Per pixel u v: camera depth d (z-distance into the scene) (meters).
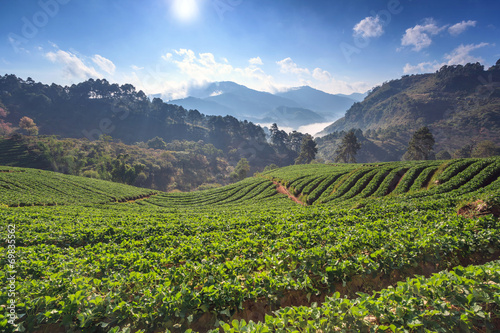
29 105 192.38
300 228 15.43
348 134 111.31
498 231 9.74
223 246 12.11
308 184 50.84
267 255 9.99
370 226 14.34
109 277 9.09
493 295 5.46
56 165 100.12
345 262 7.96
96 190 58.69
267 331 5.21
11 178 52.34
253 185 63.06
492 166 30.28
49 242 16.47
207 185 122.25
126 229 19.42
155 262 10.62
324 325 5.50
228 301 6.92
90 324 6.35
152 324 6.45
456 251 9.27
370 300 5.71
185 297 6.79
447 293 5.81
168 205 56.38
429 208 19.09
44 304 7.00
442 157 131.88
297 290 7.76
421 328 5.08
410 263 8.67
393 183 39.12
